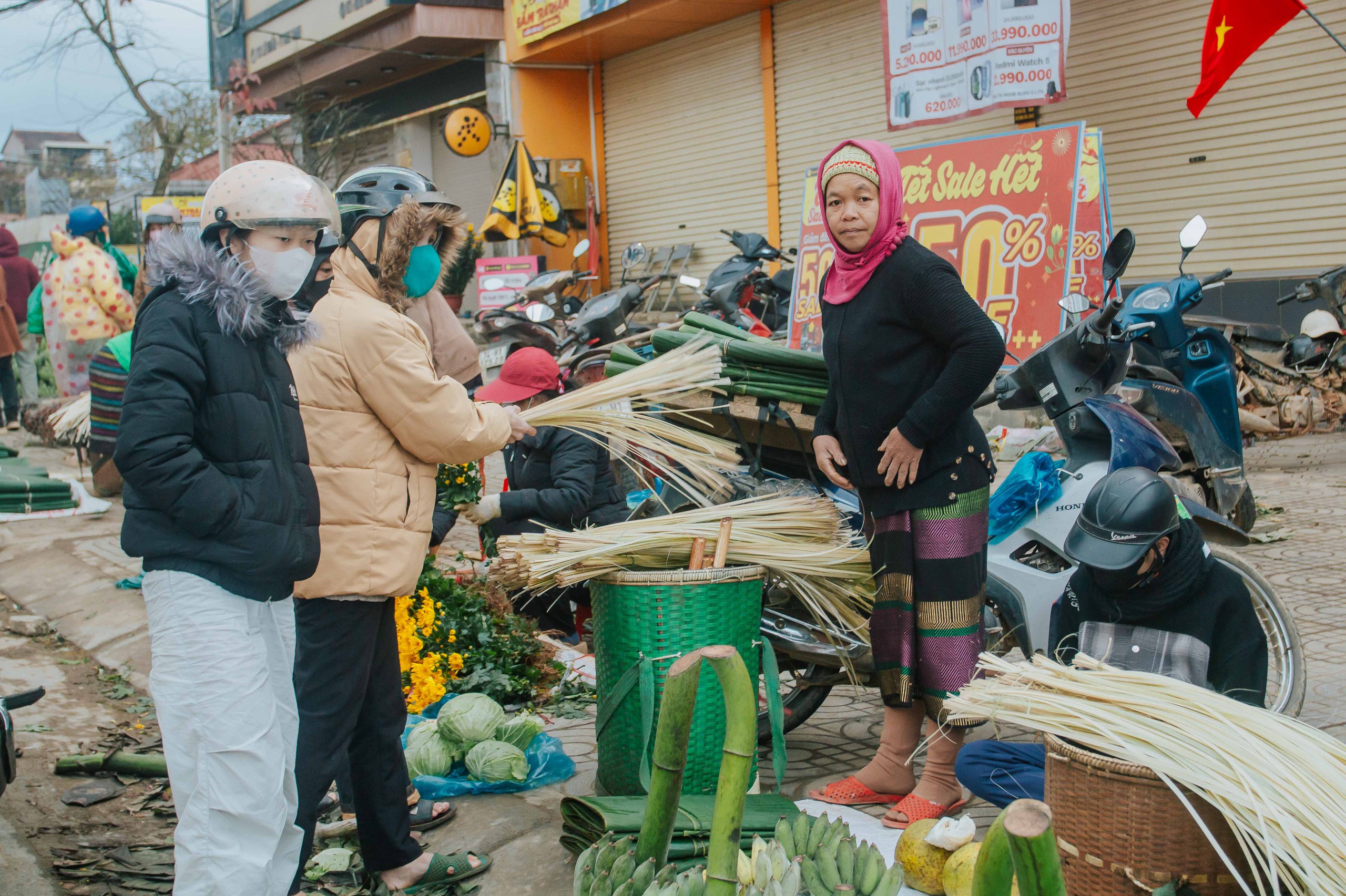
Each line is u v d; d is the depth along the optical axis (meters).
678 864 2.64
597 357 6.79
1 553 6.98
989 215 6.46
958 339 2.82
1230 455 5.39
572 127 17.12
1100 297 6.32
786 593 3.64
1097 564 2.64
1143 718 2.25
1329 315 7.91
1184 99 9.99
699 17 14.57
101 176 32.53
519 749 3.46
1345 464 7.96
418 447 2.59
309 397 2.52
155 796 3.59
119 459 2.14
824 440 3.27
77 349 10.45
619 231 17.09
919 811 2.97
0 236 11.70
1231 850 2.12
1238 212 9.77
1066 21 9.22
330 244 2.60
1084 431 3.68
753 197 14.79
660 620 2.96
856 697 4.36
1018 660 4.11
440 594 4.34
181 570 2.21
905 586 3.03
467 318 18.81
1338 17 8.94
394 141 20.64
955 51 9.66
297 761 2.53
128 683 4.77
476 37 16.84
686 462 3.48
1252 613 2.75
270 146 21.80
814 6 13.57
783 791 3.40
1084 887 2.25
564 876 2.83
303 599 2.55
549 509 4.28
